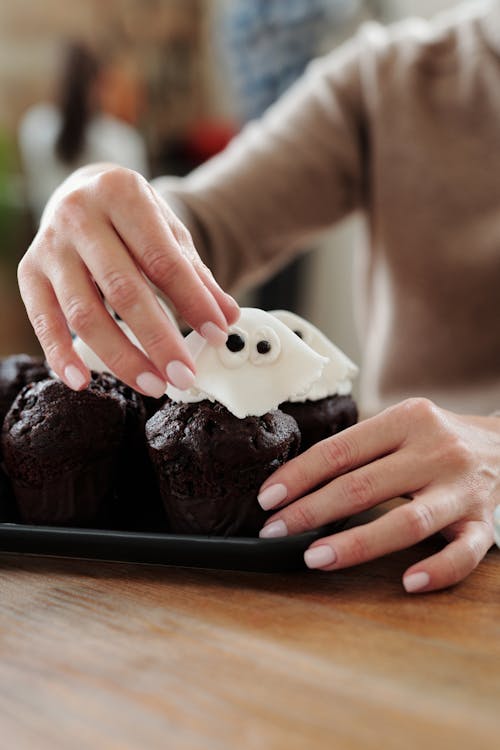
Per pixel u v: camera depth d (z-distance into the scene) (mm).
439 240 749
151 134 2447
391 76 755
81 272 423
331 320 2023
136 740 298
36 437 435
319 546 399
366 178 820
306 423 468
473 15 741
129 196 422
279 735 300
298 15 1634
